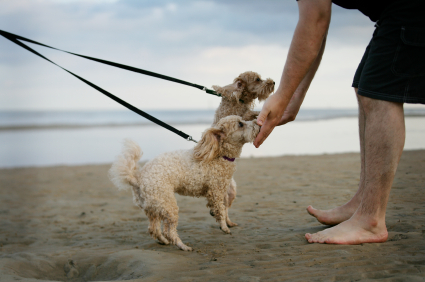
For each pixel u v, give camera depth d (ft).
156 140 66.95
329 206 17.53
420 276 8.02
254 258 10.66
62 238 15.80
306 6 9.95
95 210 21.57
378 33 10.27
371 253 10.02
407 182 20.24
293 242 12.05
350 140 62.49
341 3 11.23
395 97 9.91
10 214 21.25
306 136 70.74
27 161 52.11
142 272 10.16
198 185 13.61
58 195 27.63
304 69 10.38
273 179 27.30
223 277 9.21
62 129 101.50
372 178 10.83
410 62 9.69
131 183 13.35
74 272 11.41
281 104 10.78
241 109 16.70
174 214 12.91
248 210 18.37
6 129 102.94
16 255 12.56
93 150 62.59
